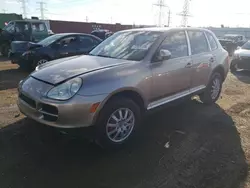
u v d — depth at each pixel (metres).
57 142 3.27
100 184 2.48
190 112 4.65
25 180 2.49
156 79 3.48
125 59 3.54
